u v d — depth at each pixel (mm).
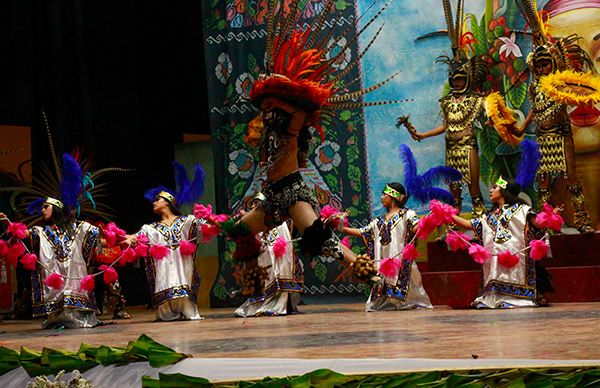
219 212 11953
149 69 14320
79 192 8680
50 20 13211
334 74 11453
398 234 9133
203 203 14156
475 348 3727
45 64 13297
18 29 13586
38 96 13320
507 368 2775
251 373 3385
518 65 10750
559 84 8945
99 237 8555
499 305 8195
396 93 11359
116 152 13898
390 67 11383
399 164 11305
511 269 8250
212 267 13617
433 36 11266
